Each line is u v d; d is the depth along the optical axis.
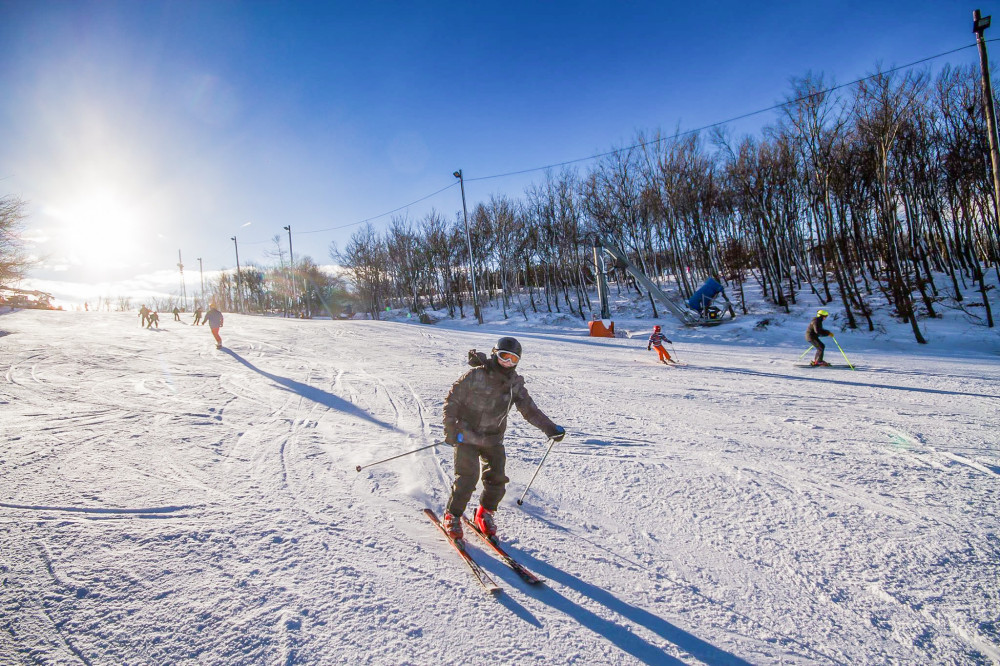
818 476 4.77
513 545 3.43
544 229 38.88
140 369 11.16
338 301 58.53
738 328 23.34
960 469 4.88
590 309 35.50
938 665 2.33
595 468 5.05
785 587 2.96
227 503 3.94
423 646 2.37
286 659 2.23
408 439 6.05
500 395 3.36
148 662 2.18
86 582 2.75
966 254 25.67
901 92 18.70
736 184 29.16
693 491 4.43
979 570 3.08
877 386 10.02
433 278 51.16
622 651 2.39
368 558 3.18
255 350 15.66
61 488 4.07
